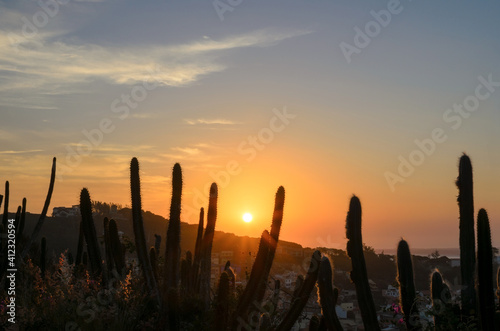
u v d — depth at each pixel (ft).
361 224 21.83
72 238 243.60
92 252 29.07
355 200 21.95
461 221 21.99
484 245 20.57
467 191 21.98
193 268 29.76
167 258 25.63
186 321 24.21
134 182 27.25
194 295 26.48
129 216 179.83
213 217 27.43
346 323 40.42
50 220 260.83
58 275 28.48
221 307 21.76
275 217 23.85
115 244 30.48
